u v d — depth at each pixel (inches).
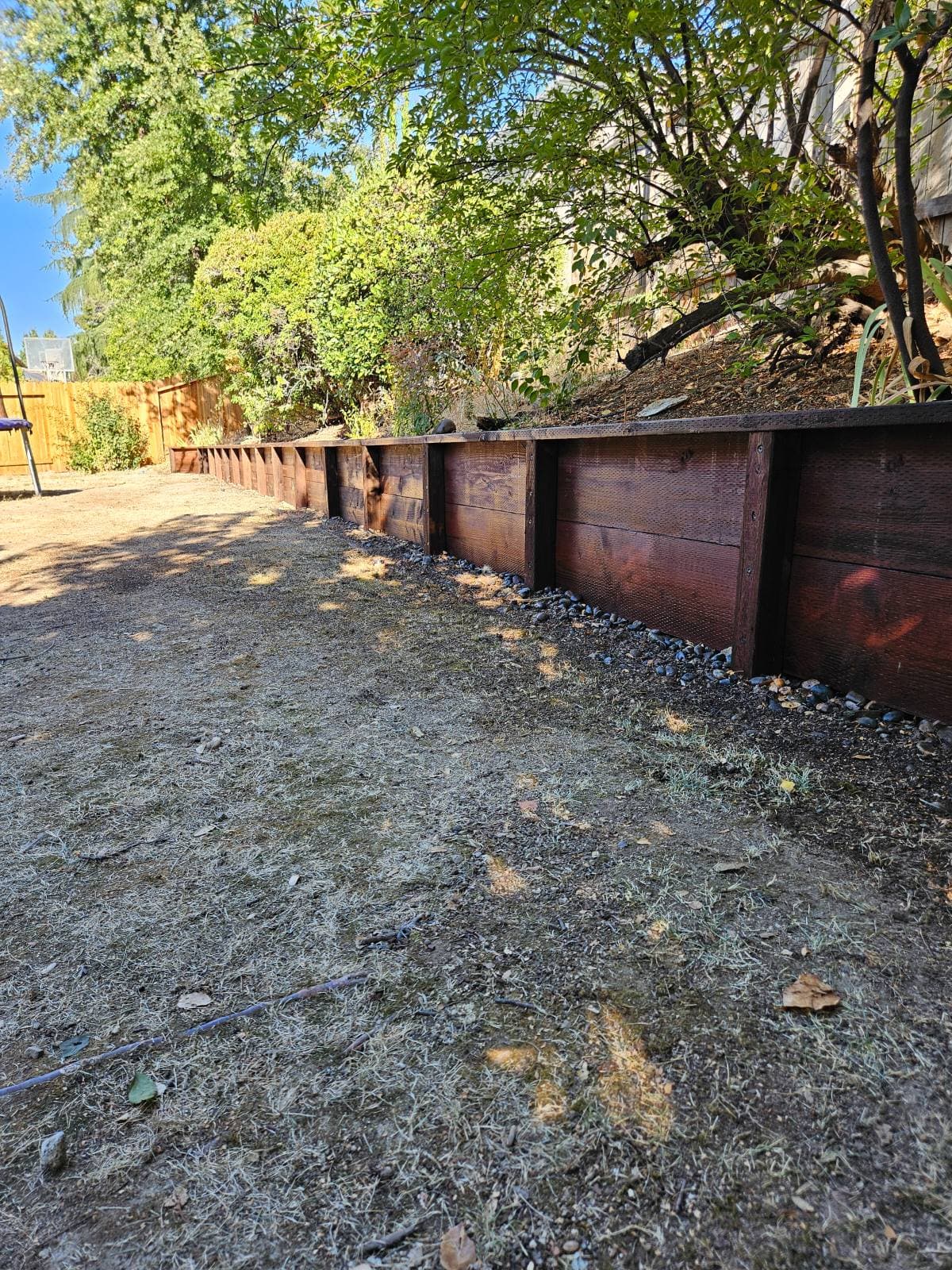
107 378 1033.5
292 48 109.0
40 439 605.6
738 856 56.2
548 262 162.1
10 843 62.5
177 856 59.8
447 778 70.9
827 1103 35.8
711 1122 35.2
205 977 46.2
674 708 84.0
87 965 47.6
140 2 580.7
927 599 69.7
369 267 327.9
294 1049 40.4
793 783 65.9
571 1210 31.6
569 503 127.4
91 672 107.7
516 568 146.7
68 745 82.0
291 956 47.6
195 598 150.3
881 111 105.3
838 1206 31.3
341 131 125.3
